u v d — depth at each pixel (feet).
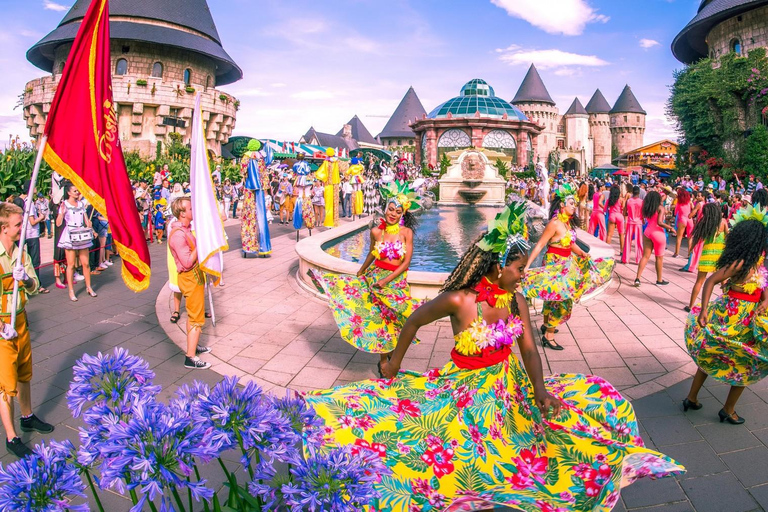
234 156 171.42
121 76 129.70
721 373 13.96
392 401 9.61
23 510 5.77
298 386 17.13
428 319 9.52
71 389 6.91
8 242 13.04
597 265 20.13
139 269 13.23
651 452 7.93
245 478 12.09
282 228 63.05
